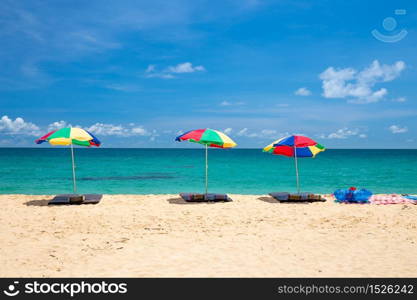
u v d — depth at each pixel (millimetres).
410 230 8164
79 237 7465
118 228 8281
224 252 6453
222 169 38688
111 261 5961
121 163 53375
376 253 6434
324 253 6430
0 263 5859
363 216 9719
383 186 21203
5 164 46188
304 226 8570
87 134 11156
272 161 63969
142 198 12984
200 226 8531
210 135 11203
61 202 11344
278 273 5453
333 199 12891
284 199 12039
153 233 7832
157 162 58125
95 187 20469
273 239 7359
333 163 55188
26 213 9898
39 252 6430
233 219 9320
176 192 18281
